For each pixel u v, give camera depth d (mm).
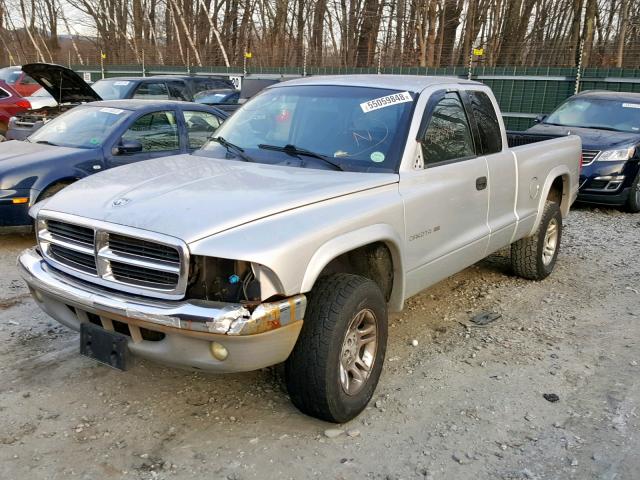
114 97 12828
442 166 4281
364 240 3410
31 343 4402
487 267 6684
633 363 4355
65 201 3504
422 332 4867
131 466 3068
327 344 3188
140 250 3062
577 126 10844
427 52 26141
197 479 2988
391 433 3426
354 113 4281
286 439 3332
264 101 4773
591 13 23891
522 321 5145
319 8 32438
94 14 37219
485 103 5105
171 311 2896
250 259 2873
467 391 3914
